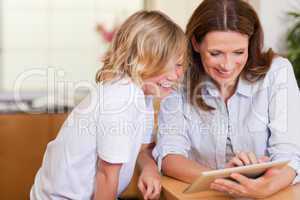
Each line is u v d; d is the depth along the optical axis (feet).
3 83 13.50
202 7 5.06
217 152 5.65
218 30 4.84
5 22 13.41
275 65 5.41
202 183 4.13
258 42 5.25
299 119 5.20
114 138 4.50
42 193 5.20
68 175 4.91
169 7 10.90
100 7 13.73
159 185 4.82
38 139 10.59
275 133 5.20
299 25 8.96
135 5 13.79
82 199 4.97
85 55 13.78
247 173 4.31
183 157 5.33
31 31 13.56
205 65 5.13
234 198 4.41
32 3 13.47
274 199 4.36
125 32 4.78
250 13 4.98
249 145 5.54
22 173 10.59
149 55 4.63
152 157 5.60
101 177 4.68
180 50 4.77
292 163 4.86
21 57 13.56
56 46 13.69
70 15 13.66
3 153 10.50
